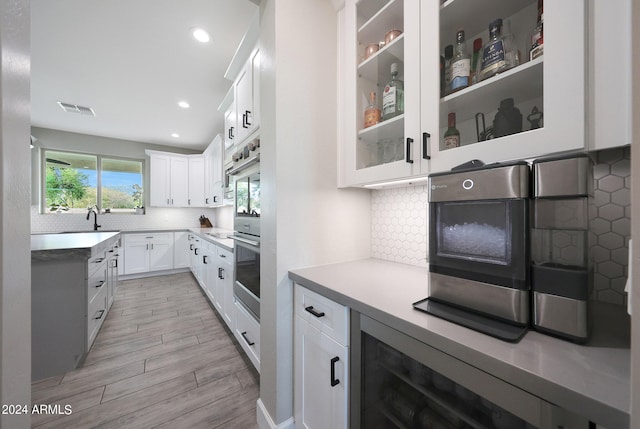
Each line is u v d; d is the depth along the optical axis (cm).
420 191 131
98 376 171
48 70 235
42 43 198
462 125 94
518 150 71
